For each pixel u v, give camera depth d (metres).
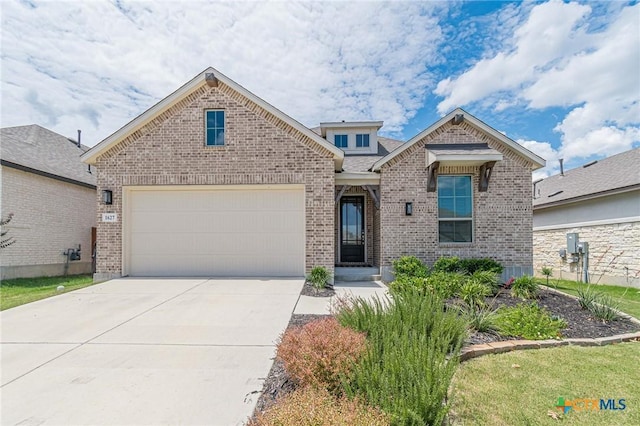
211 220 9.95
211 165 9.80
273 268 9.87
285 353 3.58
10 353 4.50
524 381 3.78
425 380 2.82
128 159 9.88
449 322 4.54
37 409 3.19
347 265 12.65
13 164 11.64
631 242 11.17
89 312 6.38
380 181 10.65
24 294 8.55
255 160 9.78
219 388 3.56
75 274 14.35
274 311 6.43
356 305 5.01
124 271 9.80
